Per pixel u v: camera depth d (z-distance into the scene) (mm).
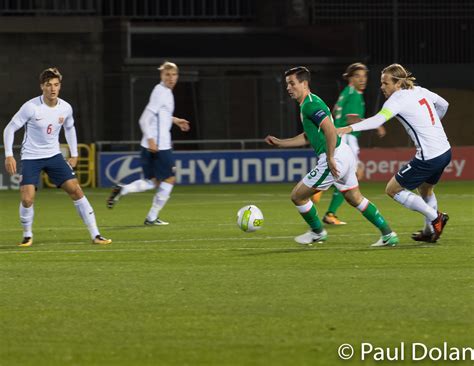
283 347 18344
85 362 17484
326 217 38969
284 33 82438
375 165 68250
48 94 32156
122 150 70750
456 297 22688
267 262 28219
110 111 75500
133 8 83500
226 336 19172
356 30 79812
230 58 76688
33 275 26359
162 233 36625
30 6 77000
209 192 60438
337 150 30219
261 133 76250
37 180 32750
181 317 20828
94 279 25625
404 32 82375
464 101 79562
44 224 41000
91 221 33281
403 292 23297
